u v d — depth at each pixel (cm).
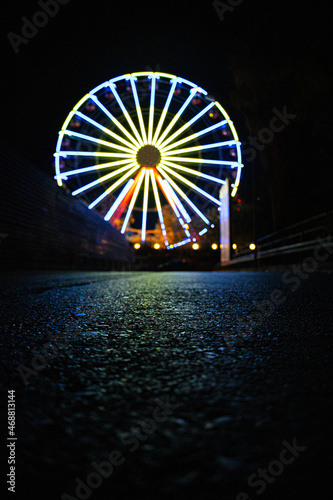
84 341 173
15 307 304
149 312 273
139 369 125
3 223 1430
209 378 114
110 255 3538
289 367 127
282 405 89
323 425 77
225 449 67
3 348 160
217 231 4103
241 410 86
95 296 400
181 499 53
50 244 1964
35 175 1767
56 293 437
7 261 1453
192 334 189
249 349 156
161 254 5338
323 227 1265
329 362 134
